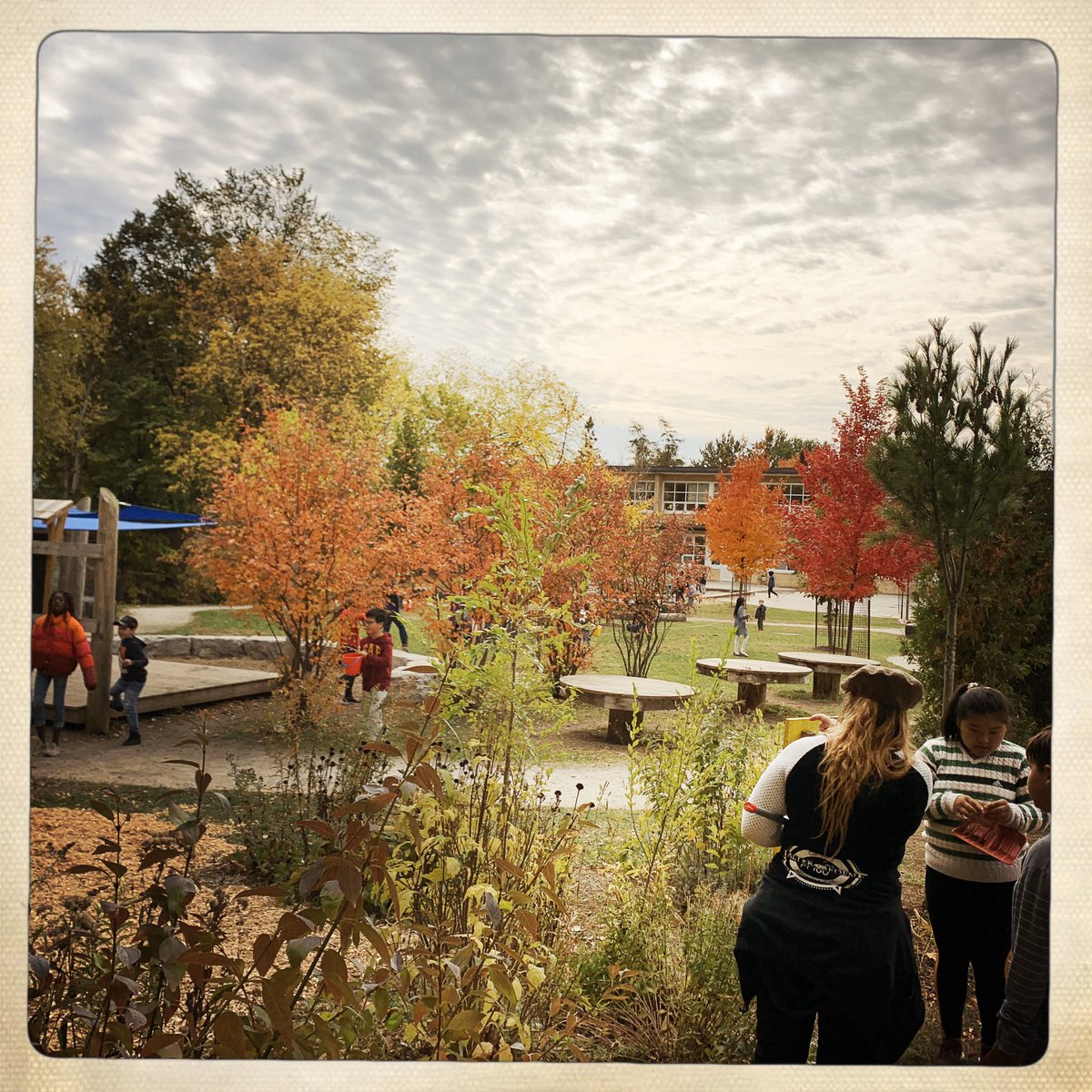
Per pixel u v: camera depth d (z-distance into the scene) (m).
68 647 5.98
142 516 7.73
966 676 4.68
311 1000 2.21
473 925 2.11
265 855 3.64
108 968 1.89
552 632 2.50
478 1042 2.17
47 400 7.56
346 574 5.98
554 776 5.20
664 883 2.96
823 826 2.16
